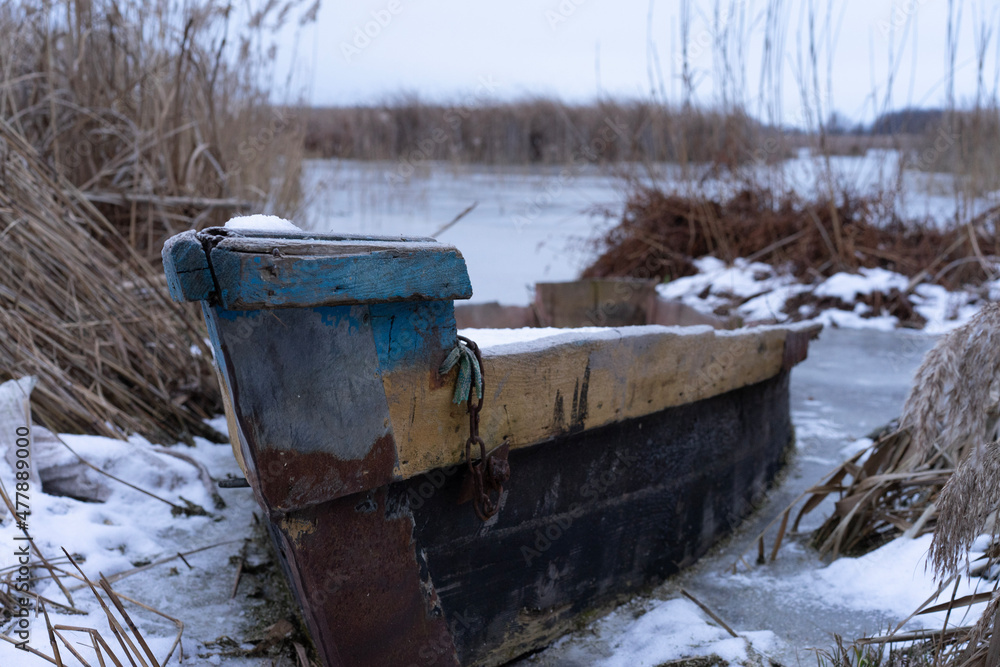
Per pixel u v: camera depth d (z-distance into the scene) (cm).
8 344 302
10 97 423
